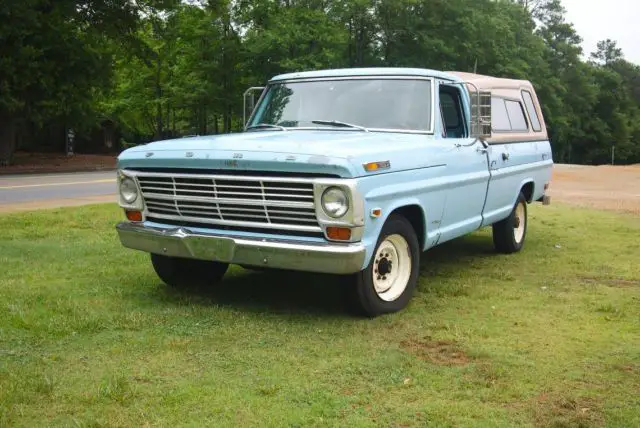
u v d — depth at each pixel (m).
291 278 7.00
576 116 71.94
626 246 9.15
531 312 5.74
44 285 6.44
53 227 10.05
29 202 14.30
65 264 7.41
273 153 5.12
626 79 94.12
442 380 4.13
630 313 5.72
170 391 3.91
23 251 8.15
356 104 6.51
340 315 5.57
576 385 4.08
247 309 5.72
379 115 6.38
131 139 56.12
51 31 26.88
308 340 4.89
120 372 4.21
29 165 29.69
